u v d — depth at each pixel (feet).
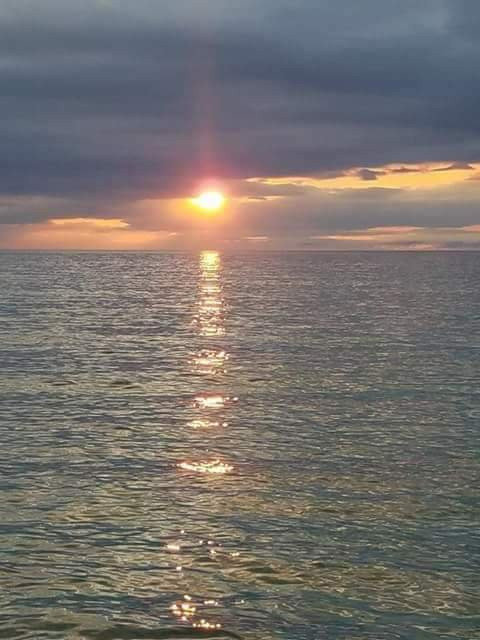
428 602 37.81
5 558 42.11
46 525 46.80
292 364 109.91
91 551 43.16
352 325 163.63
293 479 55.83
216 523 47.21
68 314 189.88
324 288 308.40
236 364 110.22
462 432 69.97
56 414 77.00
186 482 55.11
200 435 68.64
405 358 114.93
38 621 35.83
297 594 38.50
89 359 114.32
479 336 142.41
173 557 42.45
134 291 293.02
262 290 297.53
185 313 195.31
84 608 37.04
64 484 54.49
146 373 102.12
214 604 37.47
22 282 358.43
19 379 96.17
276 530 46.19
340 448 64.23
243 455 62.03
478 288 305.73
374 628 35.42
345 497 51.96
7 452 62.49
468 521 47.78
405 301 233.76
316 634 34.91
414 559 42.34
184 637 34.68
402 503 50.83
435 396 86.48
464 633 35.14
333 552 43.11
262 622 35.91
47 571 40.70
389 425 72.69
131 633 34.99
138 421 74.23
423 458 61.31
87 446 64.69
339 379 97.50
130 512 49.08
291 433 69.41
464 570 41.09
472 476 56.65
